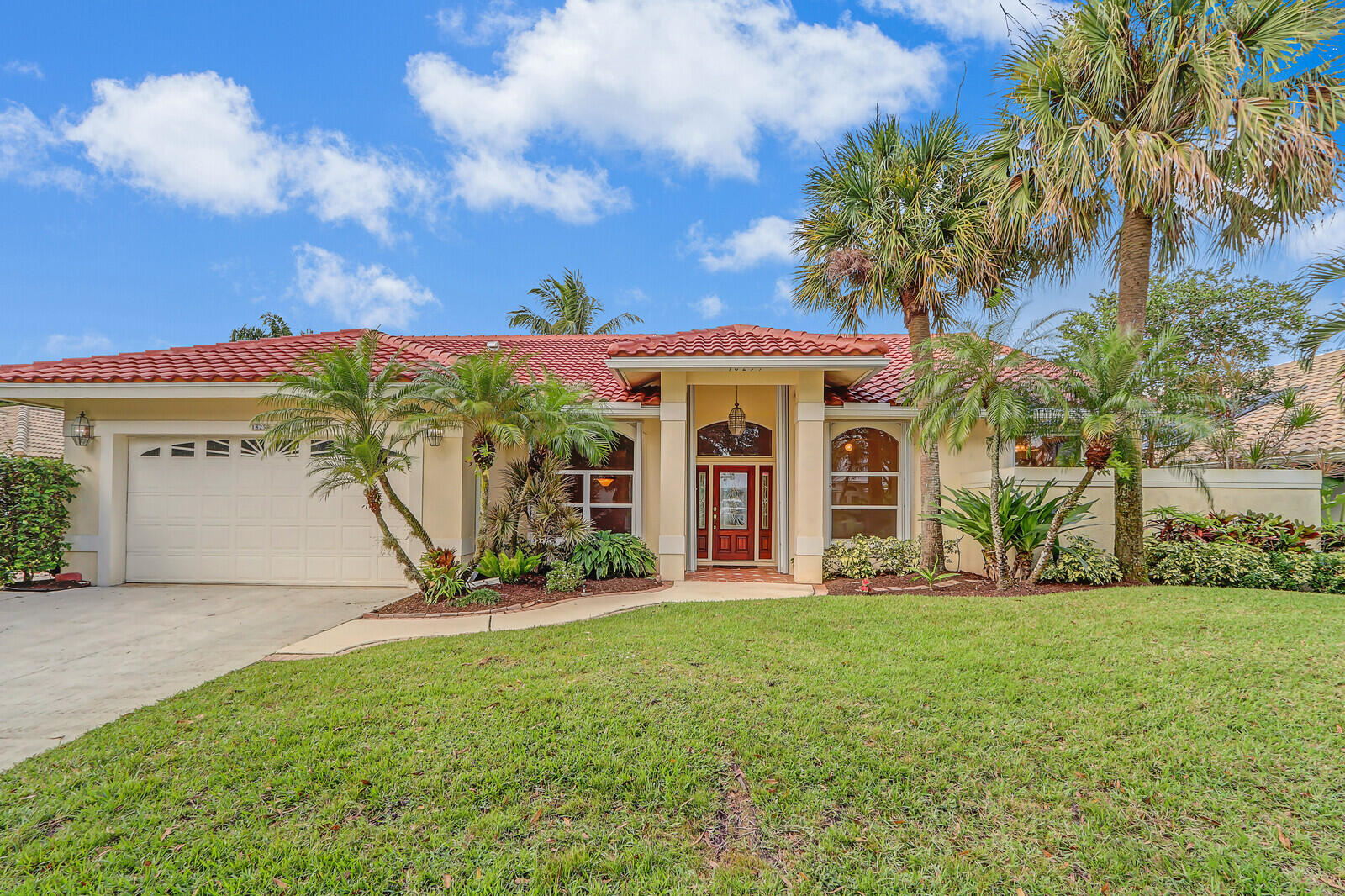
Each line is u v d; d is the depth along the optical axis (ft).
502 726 14.73
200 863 10.47
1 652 22.77
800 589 33.47
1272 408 55.47
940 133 37.27
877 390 42.34
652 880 10.15
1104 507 35.42
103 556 36.06
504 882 10.09
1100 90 30.37
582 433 33.35
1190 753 13.32
